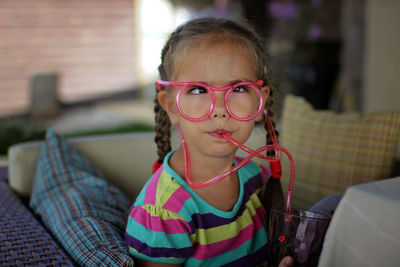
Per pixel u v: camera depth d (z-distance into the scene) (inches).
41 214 55.6
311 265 35.3
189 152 39.6
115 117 307.9
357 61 172.6
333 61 207.8
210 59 37.3
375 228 28.5
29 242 43.1
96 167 69.8
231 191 42.3
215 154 37.6
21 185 66.7
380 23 158.4
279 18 245.9
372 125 62.5
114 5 373.4
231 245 40.4
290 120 73.3
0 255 40.1
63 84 368.5
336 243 30.5
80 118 309.1
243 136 38.0
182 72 38.4
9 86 348.8
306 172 67.3
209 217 39.4
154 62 391.9
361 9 168.9
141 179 73.3
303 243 35.2
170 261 37.1
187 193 39.1
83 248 42.2
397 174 65.0
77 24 365.4
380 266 28.4
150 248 37.0
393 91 156.2
